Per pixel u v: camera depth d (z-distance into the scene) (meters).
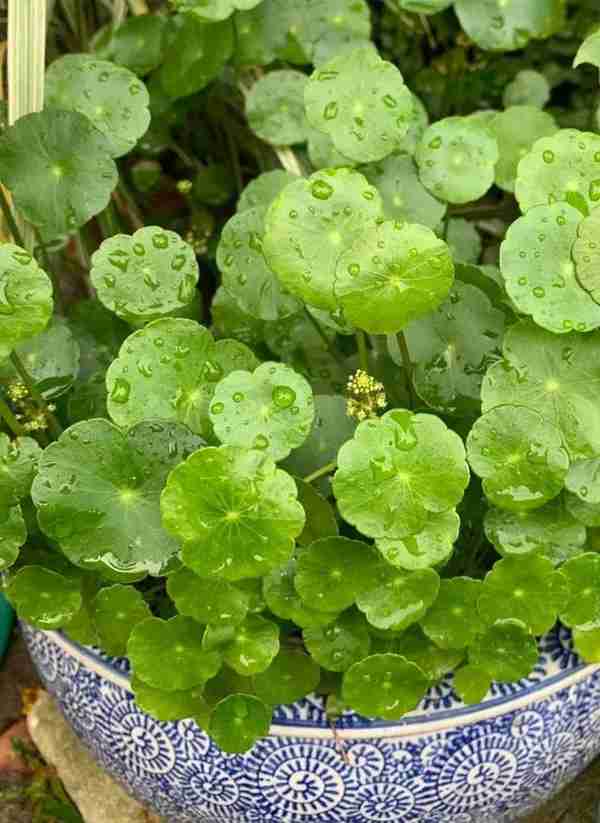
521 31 0.92
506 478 0.73
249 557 0.72
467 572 0.83
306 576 0.75
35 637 0.88
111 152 0.83
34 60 0.84
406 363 0.77
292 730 0.80
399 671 0.76
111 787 1.04
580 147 0.77
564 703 0.83
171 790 0.86
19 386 0.80
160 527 0.74
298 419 0.73
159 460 0.74
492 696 0.81
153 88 1.02
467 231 0.93
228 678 0.79
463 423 0.81
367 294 0.72
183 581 0.74
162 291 0.78
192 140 1.17
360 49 0.82
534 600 0.76
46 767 1.08
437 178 0.82
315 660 0.77
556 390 0.75
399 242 0.72
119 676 0.83
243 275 0.81
